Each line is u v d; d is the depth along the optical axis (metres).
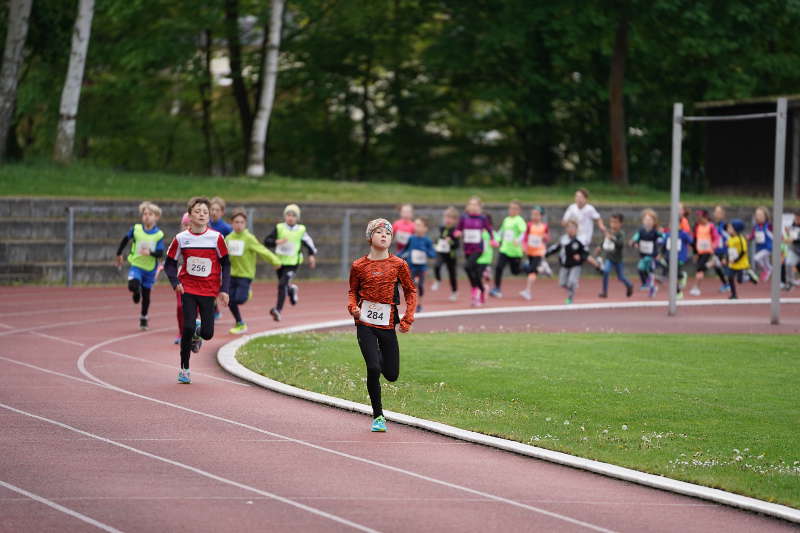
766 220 39.62
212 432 12.96
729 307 31.03
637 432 13.20
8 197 34.25
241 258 22.55
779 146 26.30
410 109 60.19
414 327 24.67
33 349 19.98
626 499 10.43
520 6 51.78
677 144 28.27
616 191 50.62
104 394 15.34
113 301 29.16
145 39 49.44
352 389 15.89
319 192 42.94
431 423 13.59
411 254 28.45
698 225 35.97
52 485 10.26
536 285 37.91
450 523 9.41
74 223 34.50
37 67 51.47
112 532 8.84
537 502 10.22
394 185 47.47
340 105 59.78
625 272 43.47
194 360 19.02
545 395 15.45
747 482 10.86
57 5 47.62
